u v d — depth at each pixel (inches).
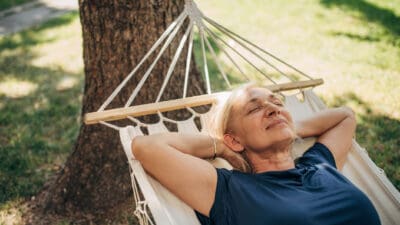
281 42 266.4
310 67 223.9
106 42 110.1
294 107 99.4
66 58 255.4
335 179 79.7
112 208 119.6
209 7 357.7
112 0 107.2
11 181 135.9
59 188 123.3
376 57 234.4
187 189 76.1
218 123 85.0
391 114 170.9
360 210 75.4
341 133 92.7
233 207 75.6
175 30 92.4
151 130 86.0
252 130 81.5
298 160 87.7
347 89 194.1
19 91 210.1
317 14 320.2
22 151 153.3
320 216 73.1
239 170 83.5
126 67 111.6
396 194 88.2
